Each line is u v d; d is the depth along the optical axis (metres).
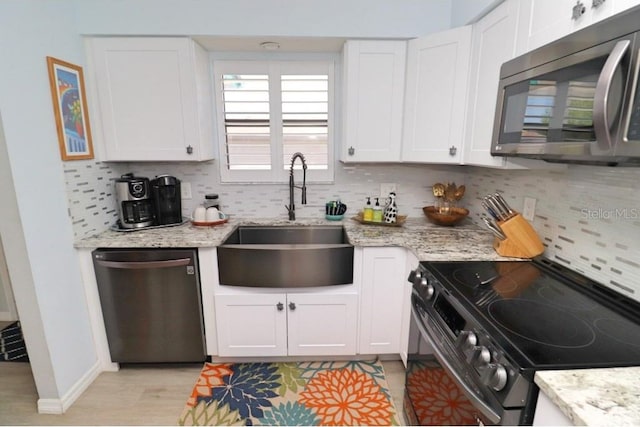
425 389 1.39
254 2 1.97
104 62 2.01
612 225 1.27
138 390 1.93
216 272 1.97
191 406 1.81
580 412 0.68
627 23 0.80
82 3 1.91
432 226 2.29
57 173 1.75
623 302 1.19
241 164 2.48
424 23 2.00
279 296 1.99
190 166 2.47
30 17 1.58
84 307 1.95
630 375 0.81
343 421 1.72
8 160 1.48
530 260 1.61
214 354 2.09
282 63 2.36
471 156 1.81
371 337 2.07
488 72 1.63
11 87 1.48
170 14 1.96
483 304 1.17
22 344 2.40
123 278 1.93
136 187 2.12
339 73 2.39
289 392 1.91
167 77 2.04
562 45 1.03
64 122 1.79
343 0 1.98
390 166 2.51
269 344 2.06
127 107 2.06
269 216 2.56
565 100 1.03
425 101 1.99
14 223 1.53
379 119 2.13
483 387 0.96
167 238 1.98
